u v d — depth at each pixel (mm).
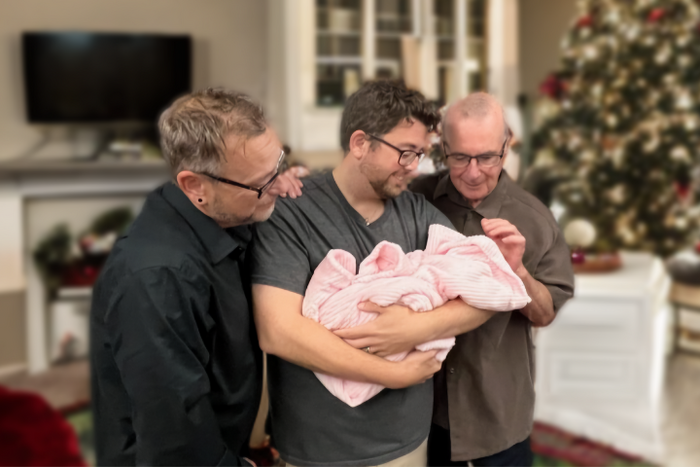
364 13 4191
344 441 1113
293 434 1145
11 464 2359
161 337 981
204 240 1062
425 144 1122
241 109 998
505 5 4516
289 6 3912
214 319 1089
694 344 3295
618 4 3580
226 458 1061
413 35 4371
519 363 1395
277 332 1060
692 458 2297
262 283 1100
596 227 3760
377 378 1047
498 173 1351
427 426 1216
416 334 1058
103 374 1106
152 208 1090
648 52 3484
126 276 995
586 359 2498
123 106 3643
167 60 3678
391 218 1214
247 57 4020
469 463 1444
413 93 1109
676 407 2697
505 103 4602
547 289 1338
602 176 3705
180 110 1006
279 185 1062
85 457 2434
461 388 1370
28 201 3369
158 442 998
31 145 3557
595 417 2486
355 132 1113
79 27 3570
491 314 1150
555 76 3863
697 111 3494
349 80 4230
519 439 1408
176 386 985
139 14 3697
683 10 3432
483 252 1155
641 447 2344
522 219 1383
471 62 4539
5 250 3271
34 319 3375
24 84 3434
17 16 3424
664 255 3684
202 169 990
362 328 1056
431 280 1109
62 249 3418
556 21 4898
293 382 1132
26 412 2797
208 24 3877
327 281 1089
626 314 2445
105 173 3486
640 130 3564
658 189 3617
